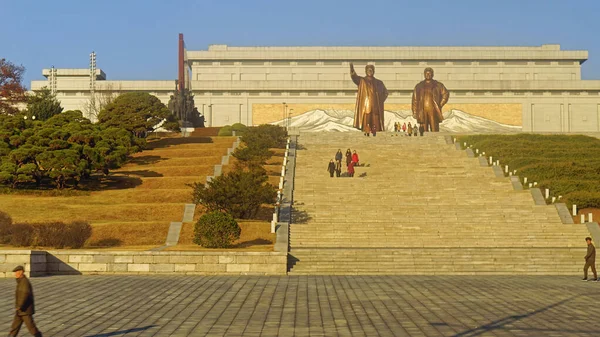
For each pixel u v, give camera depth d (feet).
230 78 424.87
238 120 406.21
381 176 186.19
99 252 106.22
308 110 404.36
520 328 58.85
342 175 190.70
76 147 180.65
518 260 115.34
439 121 314.76
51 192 171.73
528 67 422.41
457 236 136.26
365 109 314.14
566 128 402.31
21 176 172.55
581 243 133.08
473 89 402.11
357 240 134.31
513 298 77.61
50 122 212.43
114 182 186.39
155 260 106.93
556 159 201.26
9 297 77.00
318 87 404.16
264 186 149.59
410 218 147.33
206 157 213.87
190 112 327.47
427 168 197.77
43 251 104.17
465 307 70.79
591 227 138.92
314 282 94.58
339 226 140.56
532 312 67.46
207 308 70.18
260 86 405.18
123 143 205.05
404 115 403.34
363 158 214.28
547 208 151.74
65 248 117.50
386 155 218.79
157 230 134.62
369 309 69.51
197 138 255.50
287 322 61.98
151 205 153.07
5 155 182.91
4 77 305.94
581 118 402.52
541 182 175.63
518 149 217.36
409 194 165.48
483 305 72.18
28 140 182.70
